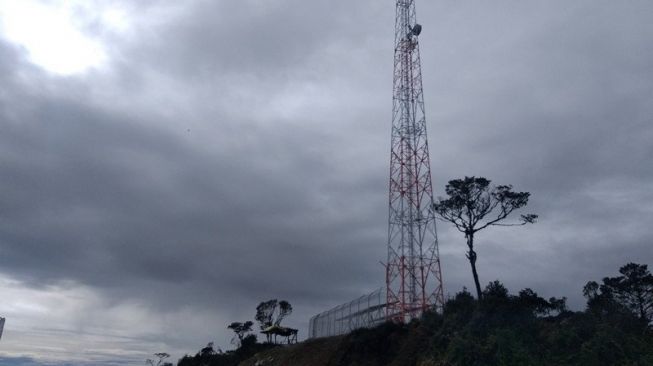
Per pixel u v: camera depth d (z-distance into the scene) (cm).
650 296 5472
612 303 4400
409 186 6794
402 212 6688
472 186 5791
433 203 6181
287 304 10856
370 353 5212
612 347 3628
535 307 4531
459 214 5800
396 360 4769
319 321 7675
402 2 7962
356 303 6706
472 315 4484
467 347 4000
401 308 6028
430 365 4250
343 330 6838
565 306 4684
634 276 5653
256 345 8819
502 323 4231
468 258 5581
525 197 5678
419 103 7300
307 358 6244
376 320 6159
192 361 10225
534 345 3938
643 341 3828
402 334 5169
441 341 4391
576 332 3909
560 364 3659
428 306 5678
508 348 3862
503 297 4531
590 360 3575
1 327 5372
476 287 5300
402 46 7706
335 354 5672
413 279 6259
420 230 6531
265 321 10600
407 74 7519
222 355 9744
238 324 10544
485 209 5738
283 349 7181
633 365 3434
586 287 5666
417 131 7131
